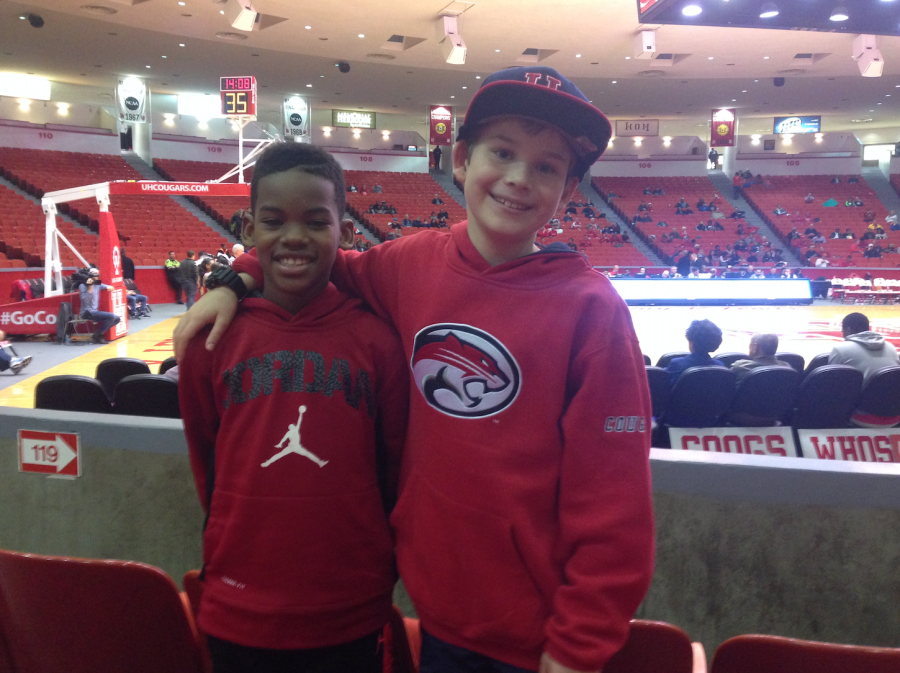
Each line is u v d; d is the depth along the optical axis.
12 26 14.97
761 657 0.98
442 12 14.06
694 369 3.21
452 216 23.83
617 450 0.93
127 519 1.95
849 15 6.12
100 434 1.93
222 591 1.11
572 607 0.88
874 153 30.06
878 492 1.54
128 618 1.17
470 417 0.99
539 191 0.99
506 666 0.96
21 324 9.16
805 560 1.60
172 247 16.56
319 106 24.94
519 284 0.99
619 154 27.92
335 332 1.13
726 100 22.84
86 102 23.00
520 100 0.95
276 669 1.08
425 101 23.81
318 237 1.09
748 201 26.14
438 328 1.02
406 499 1.06
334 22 14.80
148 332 10.32
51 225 9.45
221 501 1.12
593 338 0.95
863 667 0.93
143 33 15.55
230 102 11.37
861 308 15.98
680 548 1.66
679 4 6.12
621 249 21.78
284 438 1.09
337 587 1.09
